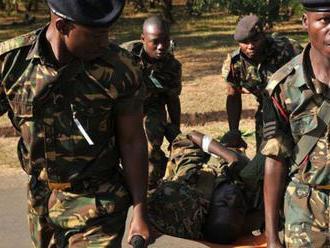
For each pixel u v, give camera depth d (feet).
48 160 9.00
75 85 8.66
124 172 9.29
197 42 53.11
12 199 18.63
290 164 9.42
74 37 8.29
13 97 8.86
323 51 8.68
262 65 17.01
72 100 8.71
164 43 16.19
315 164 9.09
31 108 8.77
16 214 17.60
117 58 8.70
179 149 15.01
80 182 9.14
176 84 16.81
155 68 16.49
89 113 8.77
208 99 30.48
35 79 8.67
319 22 8.65
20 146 9.34
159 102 16.90
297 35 54.24
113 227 9.14
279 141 9.18
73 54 8.55
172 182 13.91
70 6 8.05
